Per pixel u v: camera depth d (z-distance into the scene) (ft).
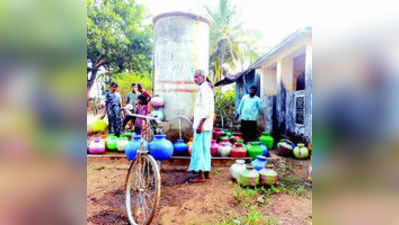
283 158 17.11
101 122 24.21
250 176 11.10
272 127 27.76
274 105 27.27
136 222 8.11
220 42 48.34
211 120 12.09
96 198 9.99
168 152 11.34
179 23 16.33
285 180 12.46
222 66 49.24
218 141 19.75
